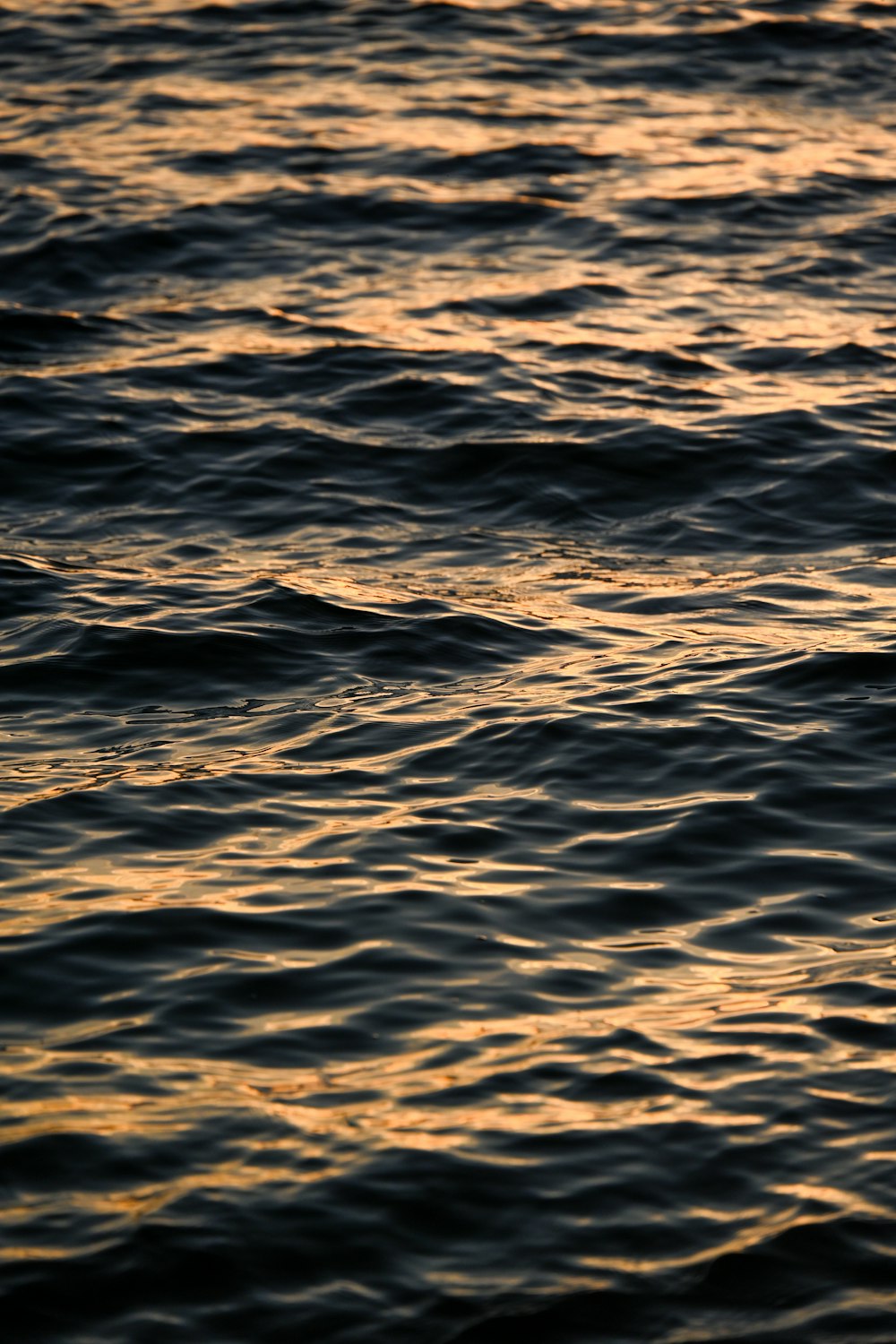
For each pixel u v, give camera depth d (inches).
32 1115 775.7
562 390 1823.3
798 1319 664.4
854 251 2155.5
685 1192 729.6
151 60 2728.8
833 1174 738.2
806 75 2701.8
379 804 1082.1
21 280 2054.6
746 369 1871.3
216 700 1251.2
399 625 1370.6
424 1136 762.8
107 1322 661.9
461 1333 659.4
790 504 1610.5
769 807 1067.9
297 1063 817.5
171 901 960.9
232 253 2138.3
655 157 2421.3
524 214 2246.6
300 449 1711.4
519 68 2714.1
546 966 900.6
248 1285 680.4
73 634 1348.4
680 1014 855.7
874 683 1240.8
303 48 2783.0
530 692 1245.1
